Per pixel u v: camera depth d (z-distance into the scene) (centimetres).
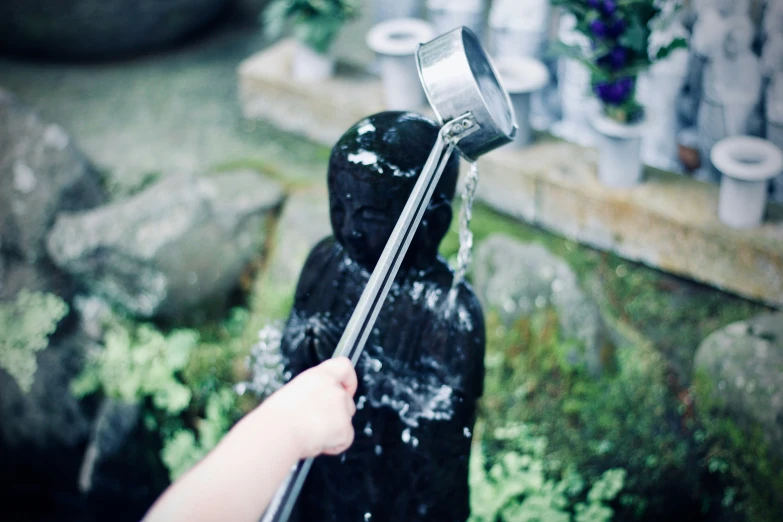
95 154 529
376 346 203
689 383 375
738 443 340
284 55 547
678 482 350
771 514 327
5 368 455
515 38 481
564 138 462
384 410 203
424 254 197
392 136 184
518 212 454
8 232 469
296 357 201
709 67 415
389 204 182
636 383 373
